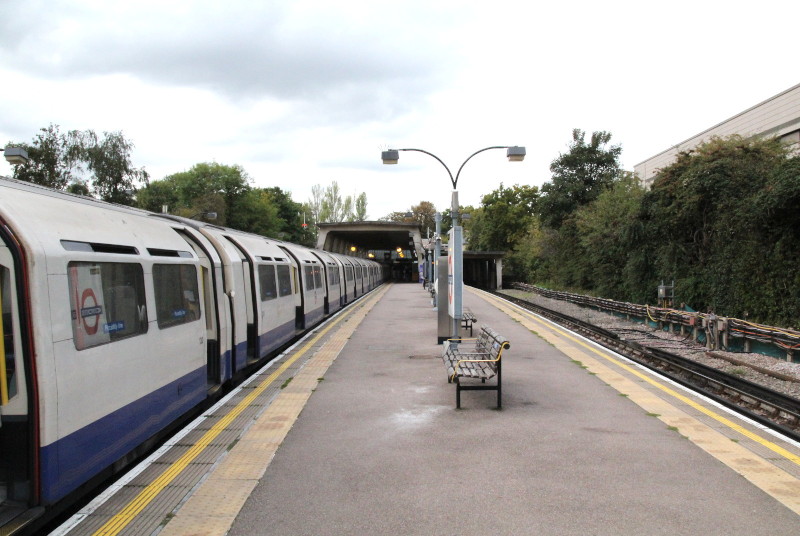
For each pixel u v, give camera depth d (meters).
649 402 7.97
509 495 4.84
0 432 3.97
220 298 8.66
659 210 24.77
